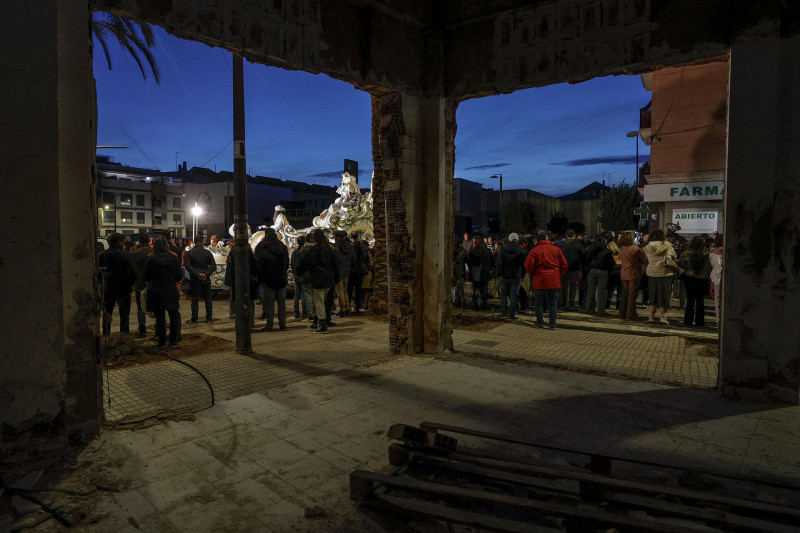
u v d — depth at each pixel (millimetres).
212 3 3977
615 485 2383
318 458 3070
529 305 11078
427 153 6031
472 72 5738
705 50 4336
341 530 2295
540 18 5207
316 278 7801
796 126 3957
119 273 7148
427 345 6133
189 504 2521
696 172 18500
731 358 4293
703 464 2986
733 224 4207
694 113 18438
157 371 5254
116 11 3373
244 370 5301
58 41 3012
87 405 3293
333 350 6426
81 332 3236
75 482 2748
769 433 3488
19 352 2871
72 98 3109
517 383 4781
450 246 6258
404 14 5609
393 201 6047
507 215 52469
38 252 2932
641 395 4414
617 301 11477
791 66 3957
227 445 3266
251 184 56719
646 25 4586
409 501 2436
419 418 3785
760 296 4133
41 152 2924
